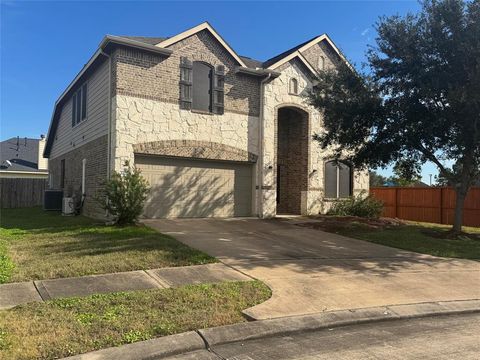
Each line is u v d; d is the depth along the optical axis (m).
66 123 22.83
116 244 10.52
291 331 5.66
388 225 16.55
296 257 10.23
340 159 18.83
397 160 15.13
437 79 12.29
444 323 6.30
